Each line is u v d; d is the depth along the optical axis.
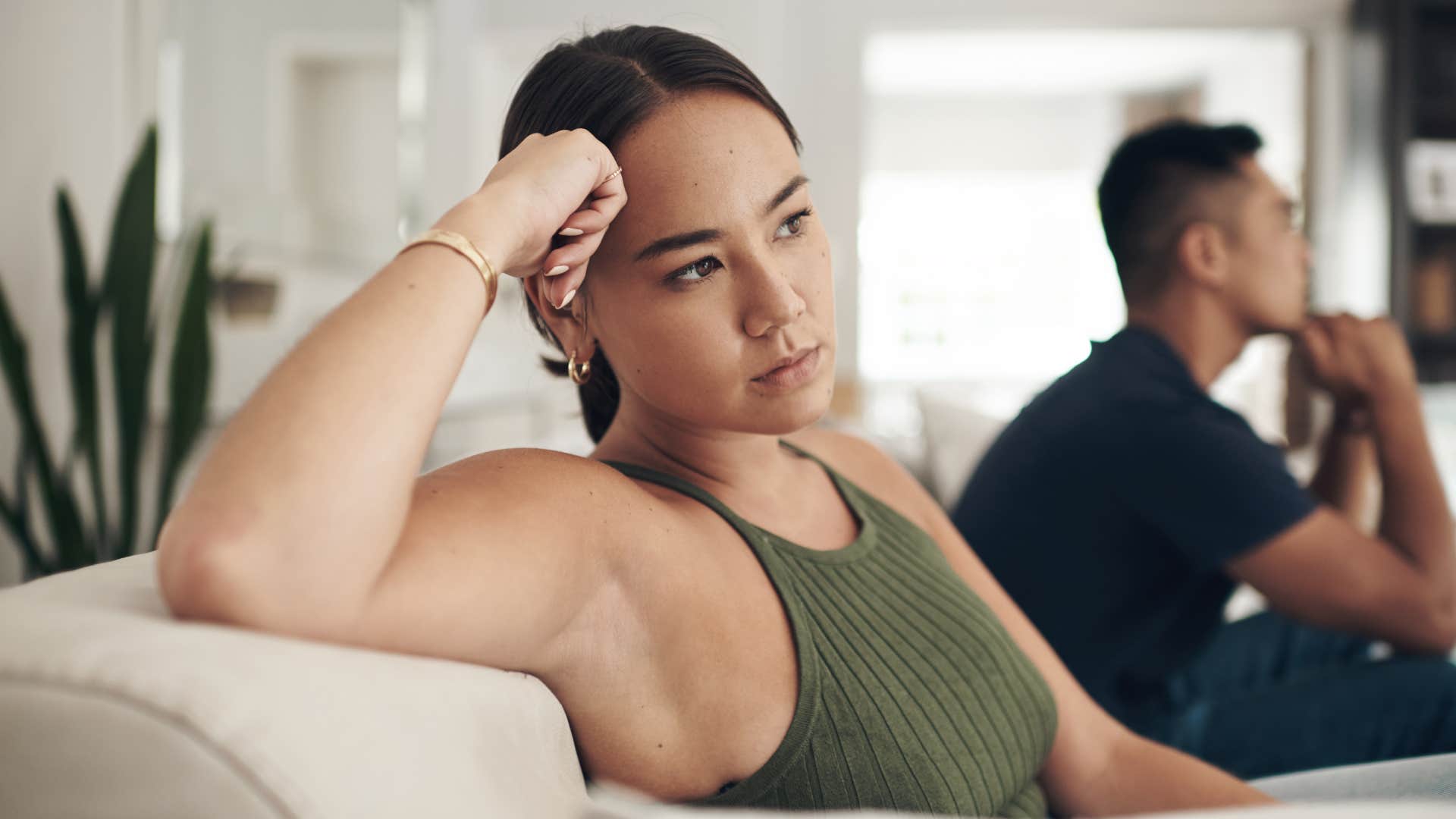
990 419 2.17
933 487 2.25
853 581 0.72
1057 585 1.34
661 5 5.00
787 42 5.56
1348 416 1.71
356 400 0.44
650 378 0.67
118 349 1.92
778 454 0.78
